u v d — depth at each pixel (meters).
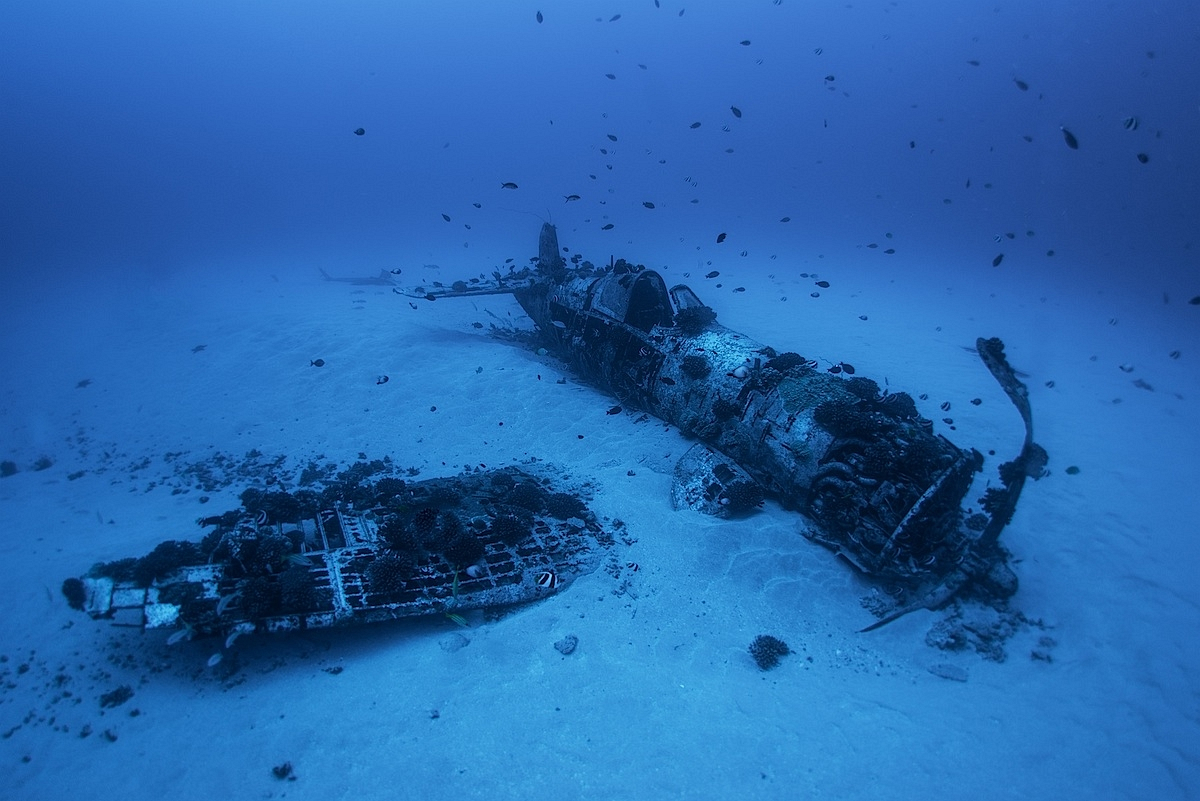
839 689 7.15
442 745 6.14
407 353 19.03
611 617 8.25
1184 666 7.51
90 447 14.78
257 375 18.22
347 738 6.22
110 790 5.59
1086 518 11.08
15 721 6.43
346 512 9.66
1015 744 6.34
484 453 13.55
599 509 10.84
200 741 6.16
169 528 10.64
